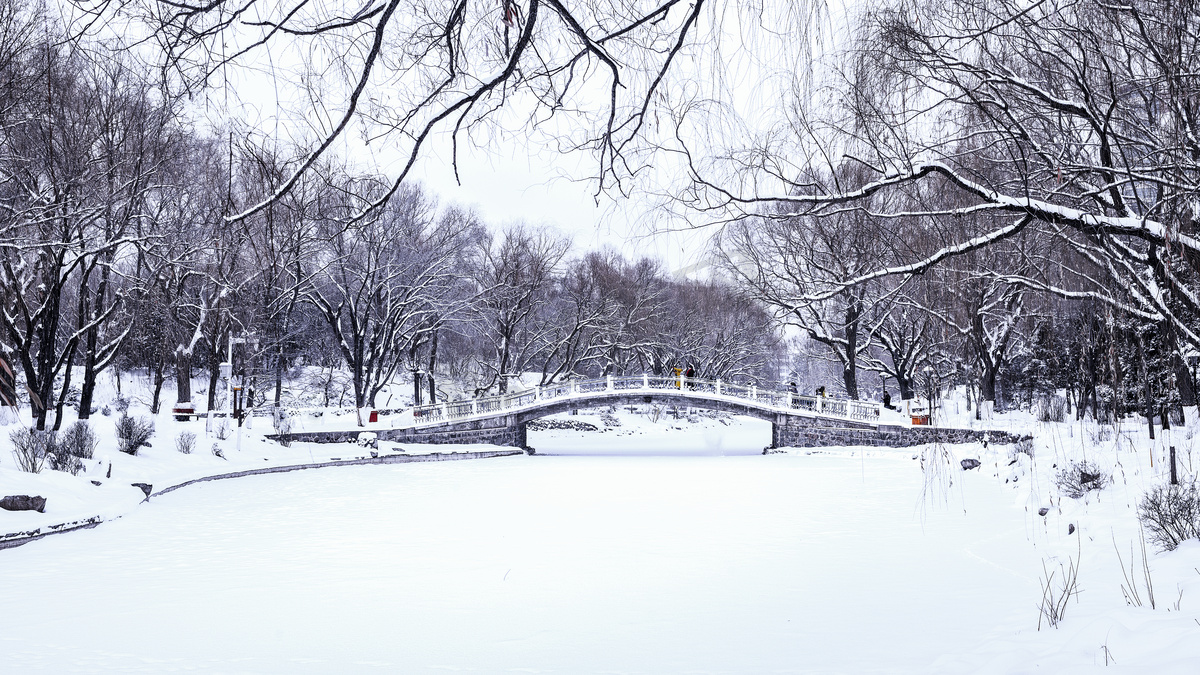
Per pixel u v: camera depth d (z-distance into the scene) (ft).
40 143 49.37
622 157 13.44
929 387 66.49
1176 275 25.55
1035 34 25.29
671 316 191.01
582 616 35.76
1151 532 39.09
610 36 11.16
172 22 9.05
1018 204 22.88
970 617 31.35
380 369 161.99
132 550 50.83
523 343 198.90
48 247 61.11
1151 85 24.23
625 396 140.87
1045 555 41.75
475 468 112.06
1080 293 34.22
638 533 59.11
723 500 77.51
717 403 139.85
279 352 145.89
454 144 11.19
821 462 119.14
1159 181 22.43
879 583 39.99
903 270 25.66
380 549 52.90
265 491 82.38
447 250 169.58
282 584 42.29
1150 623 22.06
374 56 9.36
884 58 23.32
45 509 55.88
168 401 159.53
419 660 29.55
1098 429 76.64
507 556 50.44
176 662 29.37
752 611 35.60
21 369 82.79
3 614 35.70
